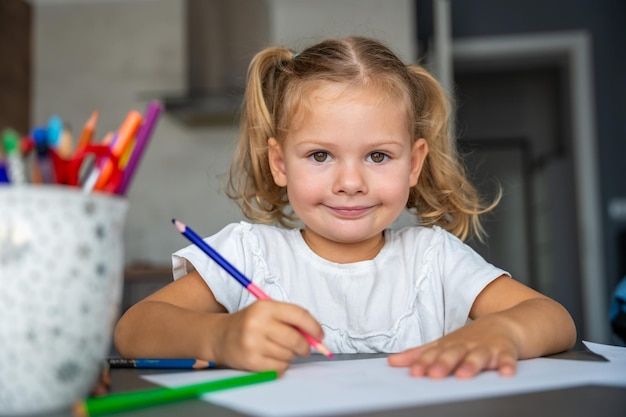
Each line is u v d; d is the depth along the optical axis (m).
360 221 0.92
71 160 0.46
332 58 0.96
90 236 0.44
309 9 3.42
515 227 5.63
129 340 0.78
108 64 3.73
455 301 0.97
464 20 4.10
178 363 0.65
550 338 0.71
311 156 0.93
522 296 0.89
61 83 3.73
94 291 0.44
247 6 3.26
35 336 0.41
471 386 0.51
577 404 0.45
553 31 4.05
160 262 3.56
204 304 0.96
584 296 3.93
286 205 1.19
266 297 0.66
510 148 5.74
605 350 0.74
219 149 3.60
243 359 0.60
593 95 4.02
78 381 0.43
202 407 0.45
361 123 0.90
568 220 4.60
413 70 1.14
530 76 5.71
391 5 3.38
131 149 0.49
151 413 0.43
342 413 0.43
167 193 3.60
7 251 0.41
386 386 0.52
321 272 1.04
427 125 1.15
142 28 3.73
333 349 1.00
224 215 3.56
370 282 1.03
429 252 1.04
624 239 3.88
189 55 3.28
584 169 3.95
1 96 3.40
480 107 5.77
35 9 3.78
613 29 4.05
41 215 0.42
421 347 0.64
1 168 0.44
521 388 0.50
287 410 0.43
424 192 1.19
